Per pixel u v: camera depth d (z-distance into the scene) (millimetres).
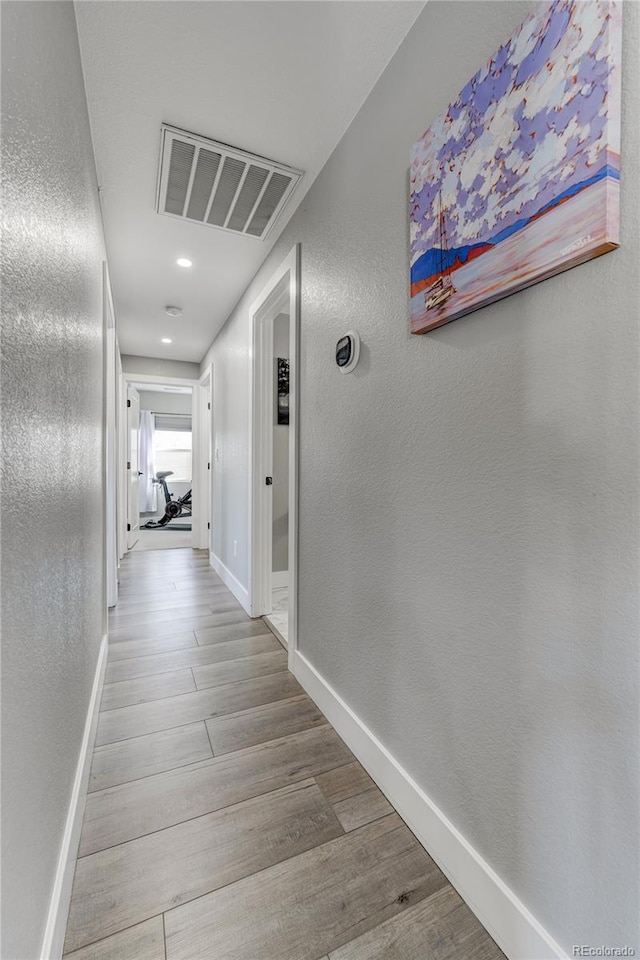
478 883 901
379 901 942
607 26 614
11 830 552
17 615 584
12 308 562
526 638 801
